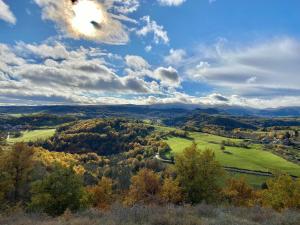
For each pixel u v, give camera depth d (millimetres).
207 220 11016
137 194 31953
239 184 39906
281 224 10992
